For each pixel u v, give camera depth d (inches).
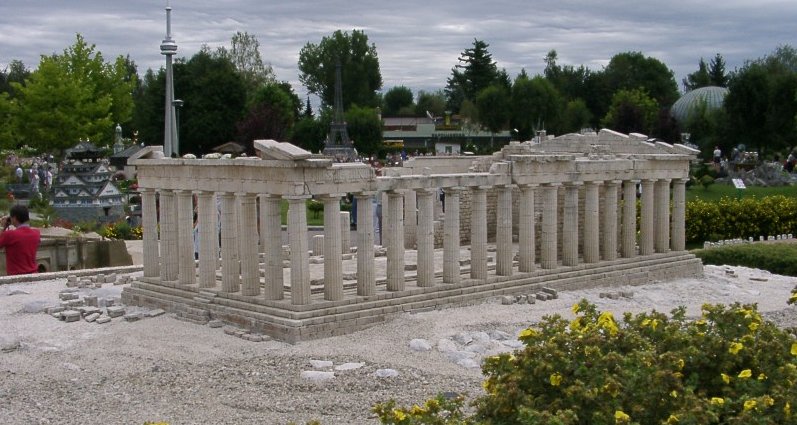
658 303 1354.6
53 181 3272.6
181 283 1246.9
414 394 863.7
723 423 598.2
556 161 1366.9
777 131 4411.9
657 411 595.2
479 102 5556.1
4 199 2701.8
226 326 1130.7
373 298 1149.7
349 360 980.6
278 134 4682.6
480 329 1114.1
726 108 4581.7
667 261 1598.2
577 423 579.5
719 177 3609.7
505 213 1312.7
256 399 854.5
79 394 879.1
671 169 1595.7
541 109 5442.9
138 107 5546.3
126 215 2498.8
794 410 585.3
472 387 885.8
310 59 7721.5
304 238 1079.6
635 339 657.6
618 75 6820.9
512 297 1279.5
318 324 1070.4
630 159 1504.7
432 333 1085.8
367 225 1145.4
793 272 1804.9
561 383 608.1
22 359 1015.0
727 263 1910.7
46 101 3651.6
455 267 1250.6
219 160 1155.9
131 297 1296.8
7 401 858.1
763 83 4456.2
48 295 1375.5
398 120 7647.6
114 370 959.6
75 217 2452.0
